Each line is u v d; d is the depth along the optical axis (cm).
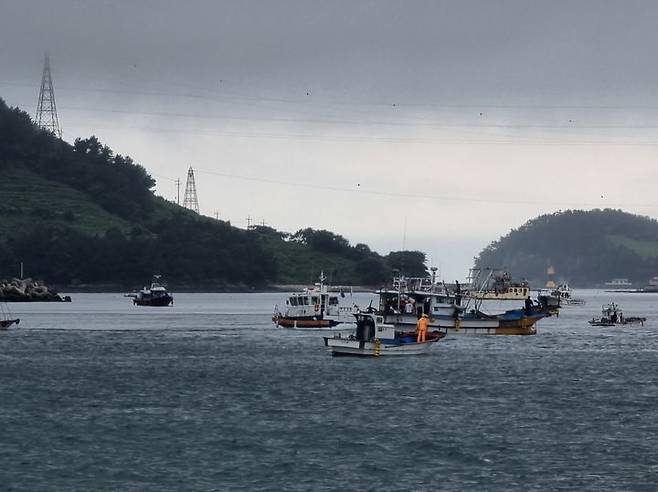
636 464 15800
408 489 14412
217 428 18288
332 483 14688
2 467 15500
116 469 15425
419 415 19650
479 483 14725
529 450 16650
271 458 16062
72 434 17788
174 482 14725
